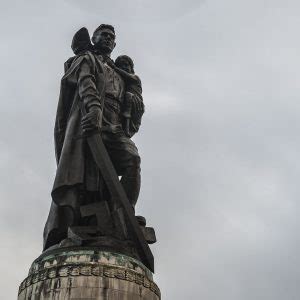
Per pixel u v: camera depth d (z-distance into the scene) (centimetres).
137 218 2077
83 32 2333
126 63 2405
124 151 2108
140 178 2130
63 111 2198
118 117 2217
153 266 1923
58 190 1972
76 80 2167
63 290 1691
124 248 1866
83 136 2048
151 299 1791
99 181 2034
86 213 1934
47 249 1912
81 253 1778
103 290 1692
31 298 1730
